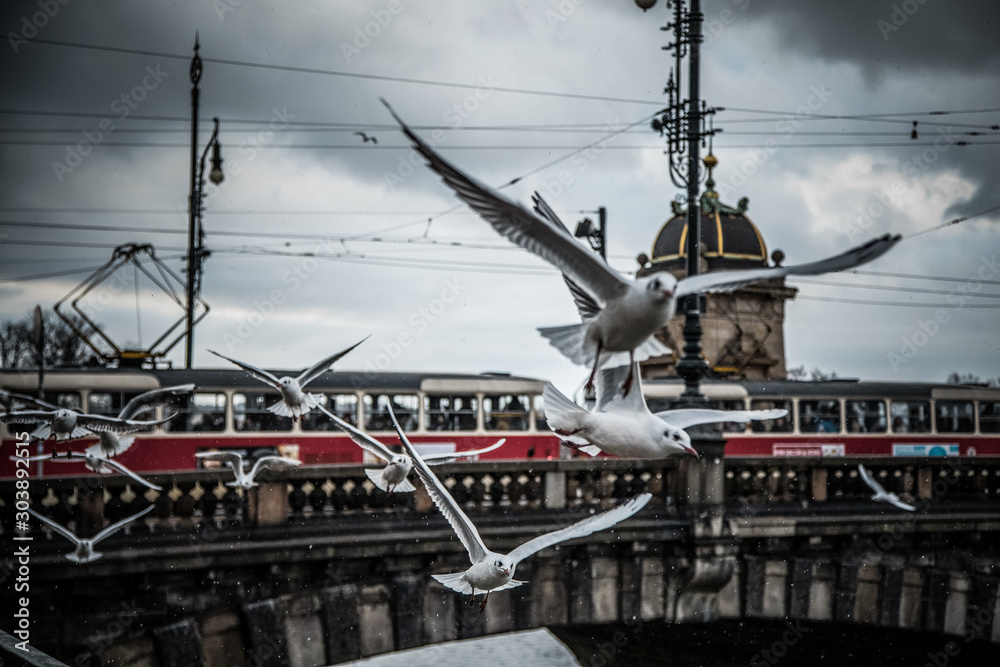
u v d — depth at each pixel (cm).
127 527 1616
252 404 2861
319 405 1104
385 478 1079
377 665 3225
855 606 2331
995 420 3766
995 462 2575
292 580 1745
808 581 2308
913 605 2352
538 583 2053
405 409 3038
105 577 1542
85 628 1526
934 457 2538
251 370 1093
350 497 1888
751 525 2250
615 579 2156
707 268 4544
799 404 3522
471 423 3108
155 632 1570
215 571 1648
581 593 2106
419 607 1877
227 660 1648
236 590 1683
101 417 1252
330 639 1756
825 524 2308
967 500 2561
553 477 2128
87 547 1412
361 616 1806
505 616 1991
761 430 3472
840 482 2456
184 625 1602
